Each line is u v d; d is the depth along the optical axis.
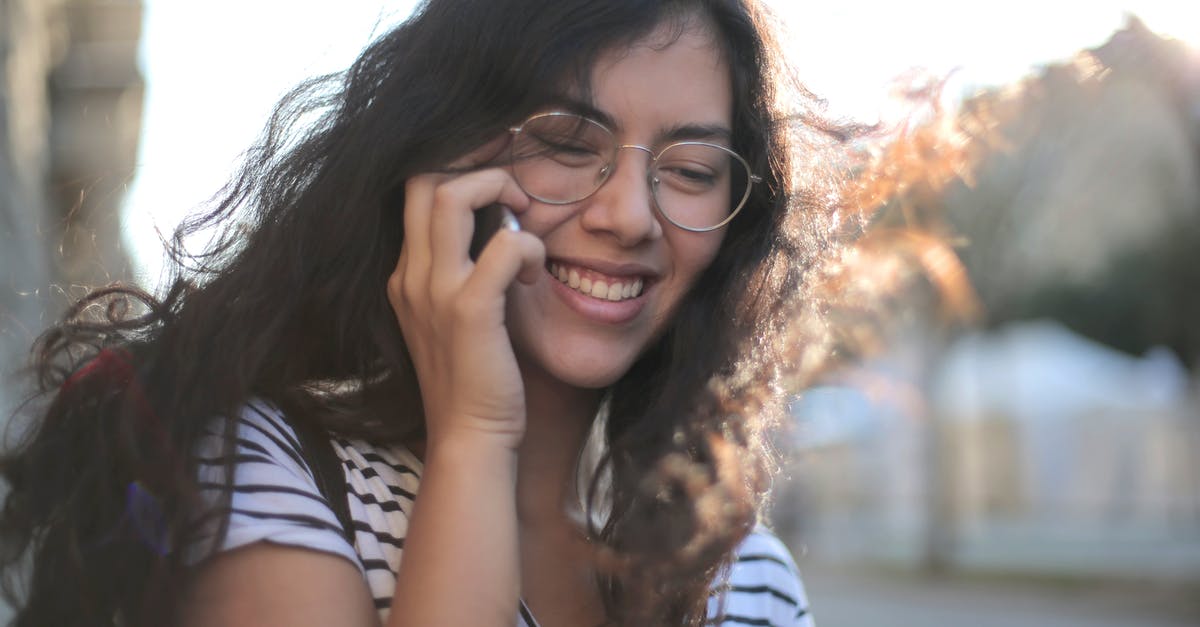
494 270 1.34
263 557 1.27
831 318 1.99
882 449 27.05
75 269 1.96
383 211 1.49
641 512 1.54
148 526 1.29
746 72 1.57
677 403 1.61
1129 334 13.62
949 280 2.00
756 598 1.67
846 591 16.89
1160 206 10.62
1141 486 24.36
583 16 1.45
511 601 1.27
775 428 1.80
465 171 1.44
